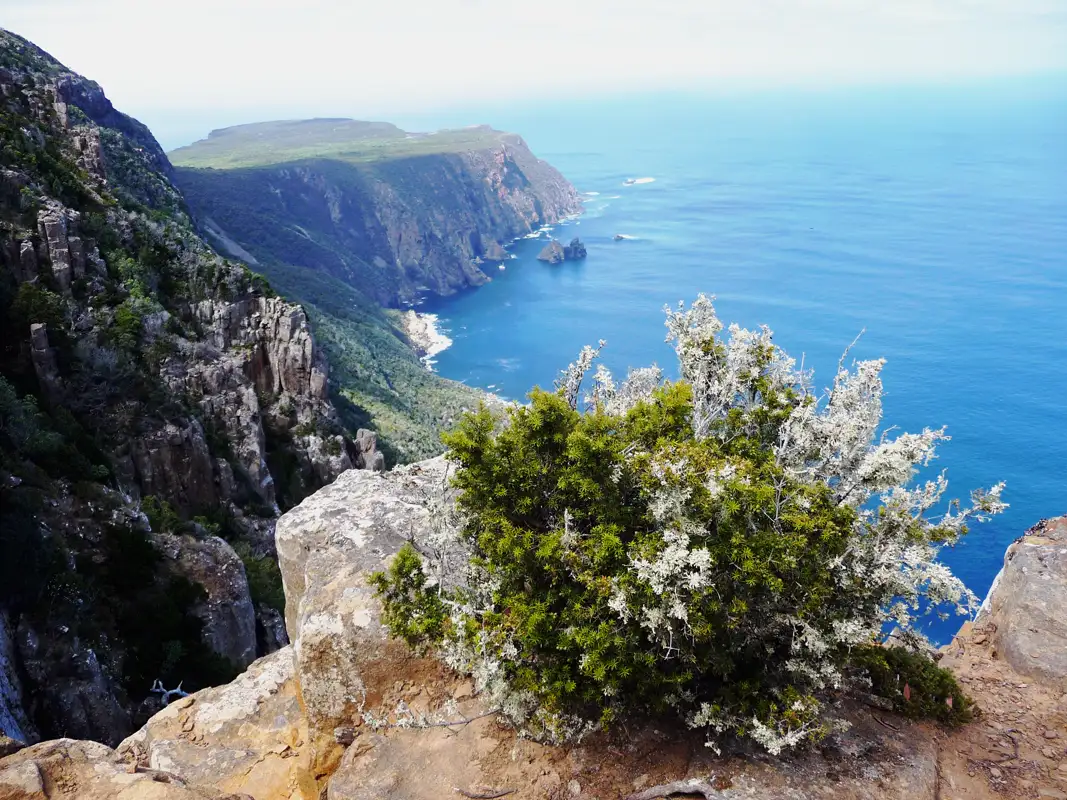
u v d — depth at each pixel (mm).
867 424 12070
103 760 11742
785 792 9852
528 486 11516
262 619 53812
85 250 67438
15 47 128125
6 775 10742
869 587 10672
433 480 17922
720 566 10312
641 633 10539
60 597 37312
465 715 11906
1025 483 131500
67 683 33438
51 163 75125
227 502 66438
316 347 84250
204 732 15180
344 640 12688
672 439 11891
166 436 61500
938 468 137625
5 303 57750
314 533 15742
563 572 10859
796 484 11070
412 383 164250
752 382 13797
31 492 41688
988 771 10836
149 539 47969
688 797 9992
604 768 10789
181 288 77562
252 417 72500
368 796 10648
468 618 11117
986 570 99438
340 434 85062
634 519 11070
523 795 10578
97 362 61062
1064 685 12469
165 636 42094
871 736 11117
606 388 15047
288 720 15070
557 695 10531
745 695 10656
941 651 14297
